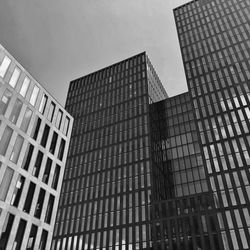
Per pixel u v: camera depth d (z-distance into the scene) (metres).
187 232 62.78
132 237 70.81
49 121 48.41
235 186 61.59
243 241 54.59
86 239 77.31
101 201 82.94
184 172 83.00
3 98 39.19
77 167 95.75
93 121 106.50
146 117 94.50
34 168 42.06
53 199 44.47
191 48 91.75
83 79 125.75
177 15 105.50
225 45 86.06
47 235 40.78
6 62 41.53
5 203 34.91
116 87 111.81
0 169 35.44
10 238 34.34
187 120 93.62
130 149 89.50
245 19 88.44
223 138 69.50
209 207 63.16
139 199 76.62
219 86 78.56
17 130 40.16
